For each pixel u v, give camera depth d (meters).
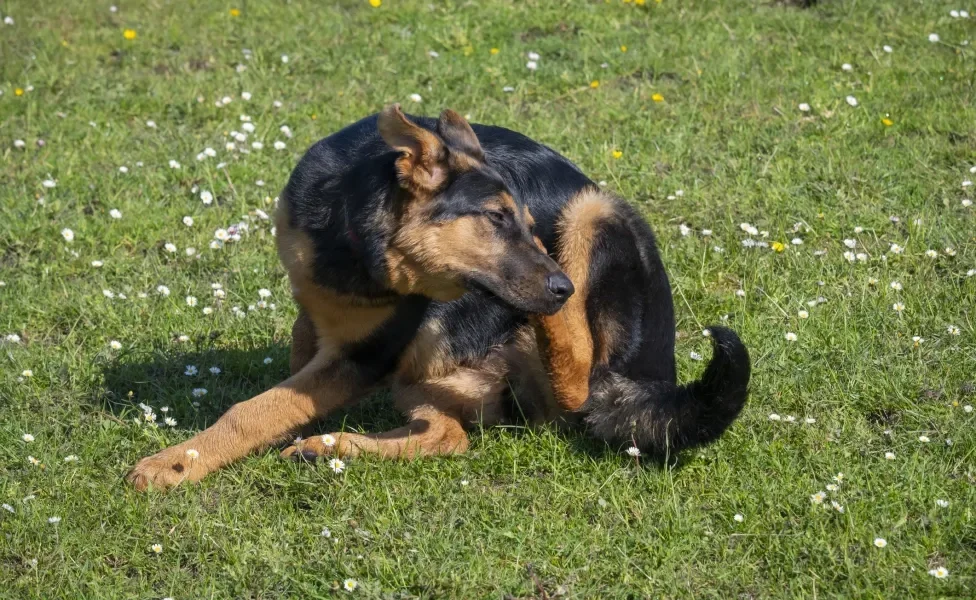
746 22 12.23
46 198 8.97
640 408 6.12
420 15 12.59
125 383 6.94
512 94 10.87
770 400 6.62
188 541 5.42
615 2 12.77
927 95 10.45
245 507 5.69
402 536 5.47
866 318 7.33
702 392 5.82
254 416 6.05
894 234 8.38
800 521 5.53
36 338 7.46
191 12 12.96
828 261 8.10
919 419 6.32
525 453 6.21
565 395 6.28
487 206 5.77
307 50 11.83
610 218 6.56
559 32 12.26
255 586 5.13
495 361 6.53
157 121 10.55
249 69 11.45
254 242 8.57
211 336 7.36
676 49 11.59
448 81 11.13
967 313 7.27
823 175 9.19
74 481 5.86
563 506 5.73
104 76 11.34
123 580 5.18
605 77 11.16
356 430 6.66
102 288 7.96
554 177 6.70
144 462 5.92
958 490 5.74
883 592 5.02
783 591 5.08
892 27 11.95
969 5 12.23
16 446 6.21
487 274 5.78
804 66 11.18
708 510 5.70
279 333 7.51
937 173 9.18
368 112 10.53
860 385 6.68
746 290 7.86
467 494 5.80
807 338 7.18
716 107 10.46
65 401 6.67
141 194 9.20
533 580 5.12
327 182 6.05
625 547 5.38
